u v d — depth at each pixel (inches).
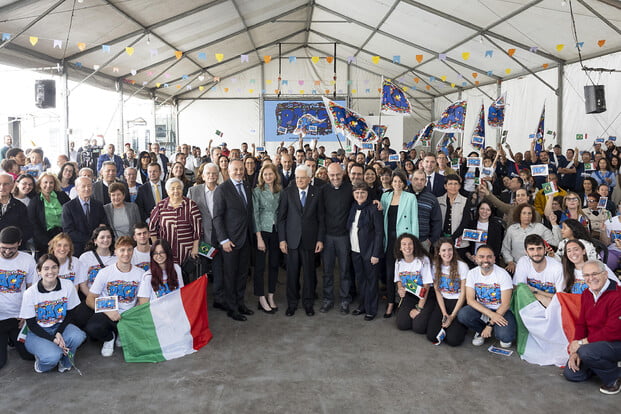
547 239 187.3
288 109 799.7
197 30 488.7
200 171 232.7
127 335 150.2
